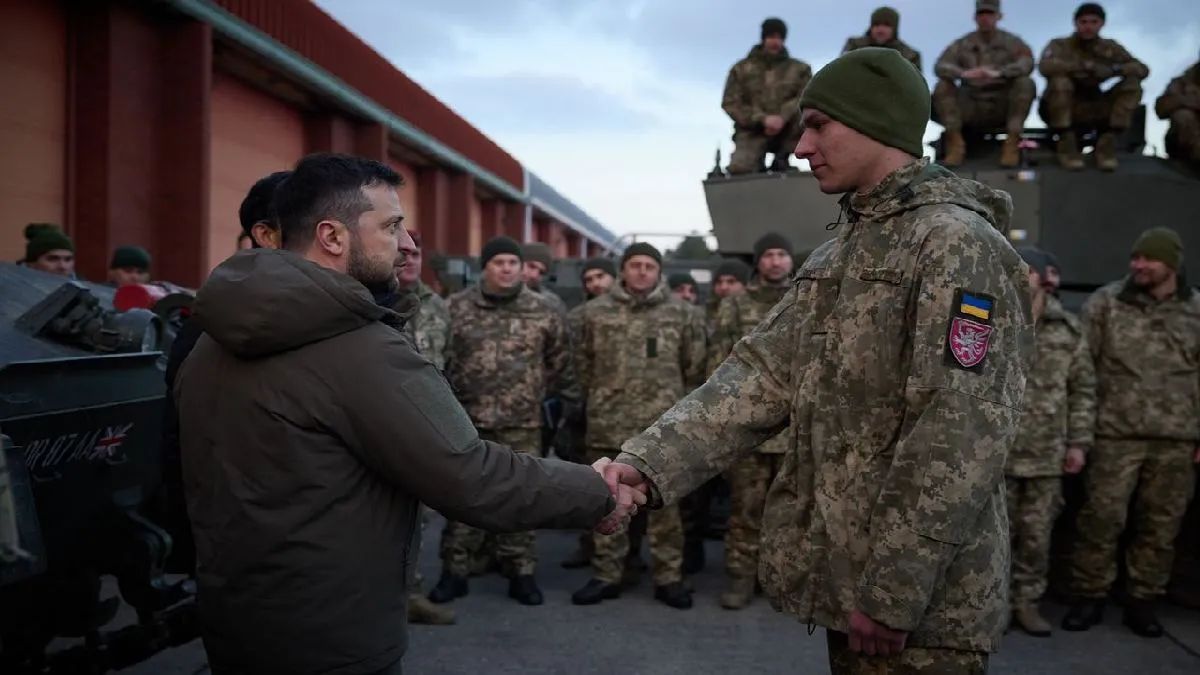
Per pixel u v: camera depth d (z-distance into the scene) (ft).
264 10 44.62
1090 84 21.07
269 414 5.81
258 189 9.31
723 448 7.70
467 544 17.46
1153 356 16.39
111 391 10.09
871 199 7.08
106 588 16.74
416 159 75.51
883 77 7.03
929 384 6.37
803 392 7.20
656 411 17.83
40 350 9.84
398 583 6.16
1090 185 20.66
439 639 15.38
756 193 23.27
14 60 33.99
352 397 5.80
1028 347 6.79
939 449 6.28
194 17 39.70
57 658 10.43
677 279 28.32
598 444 18.07
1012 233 20.74
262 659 5.91
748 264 24.02
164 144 40.09
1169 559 16.33
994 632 6.64
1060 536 18.51
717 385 7.82
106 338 10.52
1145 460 16.34
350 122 59.47
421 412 5.87
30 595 9.87
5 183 33.68
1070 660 14.94
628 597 18.06
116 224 37.29
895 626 6.29
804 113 7.32
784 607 7.23
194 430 6.13
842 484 6.87
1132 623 16.47
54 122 35.99
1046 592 18.94
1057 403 15.98
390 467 5.88
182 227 40.01
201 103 39.99
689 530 20.02
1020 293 6.81
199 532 6.12
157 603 10.71
